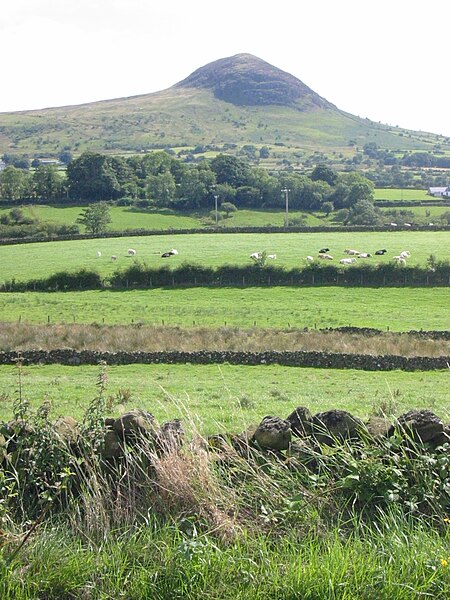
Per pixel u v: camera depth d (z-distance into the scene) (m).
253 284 63.19
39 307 52.47
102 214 117.81
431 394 22.50
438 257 68.81
